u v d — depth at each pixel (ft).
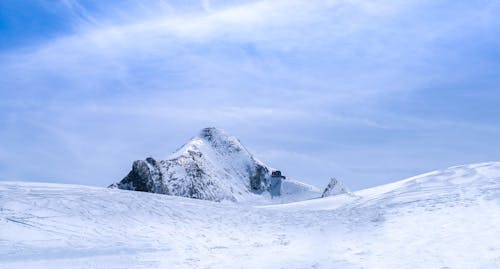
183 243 59.00
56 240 53.67
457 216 63.36
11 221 58.34
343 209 94.22
